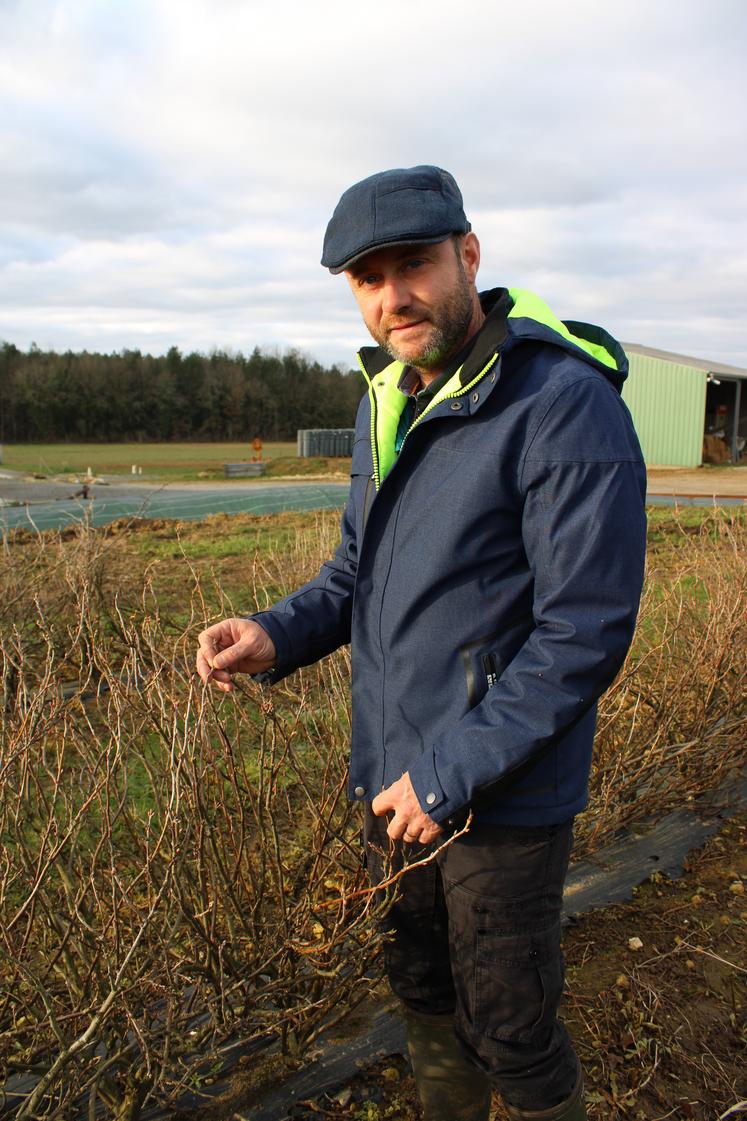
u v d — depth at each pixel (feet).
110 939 5.88
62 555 16.94
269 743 8.57
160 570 25.48
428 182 4.85
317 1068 7.04
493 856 5.14
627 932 8.96
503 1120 6.55
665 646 11.82
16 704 7.25
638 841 10.69
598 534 4.56
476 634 5.10
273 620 6.20
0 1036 5.60
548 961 5.25
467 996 5.36
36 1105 5.27
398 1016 7.57
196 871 6.51
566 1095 5.37
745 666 10.98
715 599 12.11
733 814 11.32
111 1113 6.26
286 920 6.47
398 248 4.87
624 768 10.12
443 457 5.13
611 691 10.39
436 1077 6.03
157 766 7.29
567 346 4.91
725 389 108.68
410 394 5.60
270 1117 6.60
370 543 5.58
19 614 13.99
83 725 9.68
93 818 8.27
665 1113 6.69
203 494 64.44
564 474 4.63
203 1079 6.75
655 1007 7.77
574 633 4.55
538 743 4.59
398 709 5.41
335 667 9.63
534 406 4.77
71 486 78.69
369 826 5.95
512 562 5.06
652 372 95.55
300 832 8.92
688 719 10.98
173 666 7.08
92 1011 5.60
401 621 5.30
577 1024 7.61
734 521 15.69
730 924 9.05
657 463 96.63
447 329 5.07
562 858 5.30
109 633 13.82
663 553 23.30
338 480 87.97
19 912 5.68
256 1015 6.58
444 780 4.72
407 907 5.91
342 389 286.25
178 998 6.11
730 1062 7.22
